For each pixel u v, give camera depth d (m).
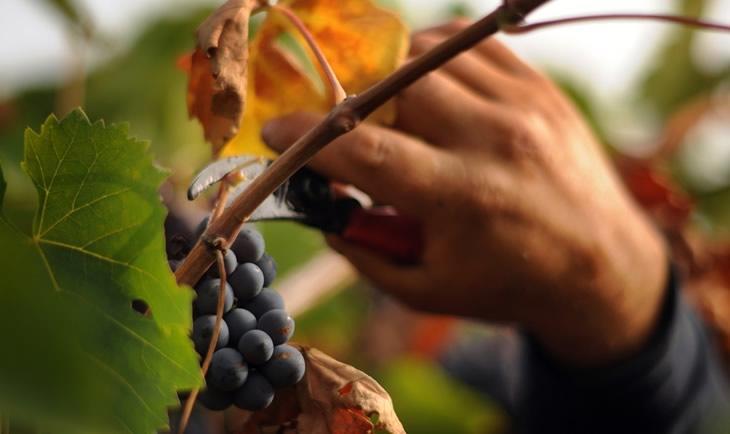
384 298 1.48
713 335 1.35
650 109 1.71
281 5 0.86
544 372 1.10
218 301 0.74
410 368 1.38
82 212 0.71
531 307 1.00
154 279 0.70
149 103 1.38
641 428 1.11
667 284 1.08
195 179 0.80
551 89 1.02
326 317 1.38
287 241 1.33
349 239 0.93
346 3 0.86
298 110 0.87
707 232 1.60
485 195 0.94
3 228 0.71
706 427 1.19
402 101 0.95
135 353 0.70
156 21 1.43
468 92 0.98
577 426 1.12
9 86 1.32
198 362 0.70
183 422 0.71
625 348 1.06
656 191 1.39
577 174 0.99
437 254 0.95
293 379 0.75
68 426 0.63
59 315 0.64
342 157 0.90
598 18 0.78
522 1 0.74
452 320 1.47
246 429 0.78
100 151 0.71
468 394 1.46
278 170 0.74
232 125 0.81
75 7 1.11
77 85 1.15
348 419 0.76
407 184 0.91
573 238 0.98
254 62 0.87
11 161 1.19
